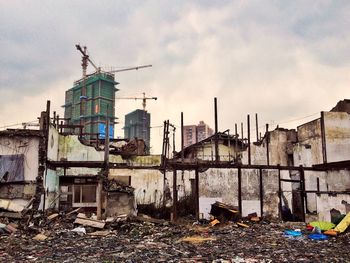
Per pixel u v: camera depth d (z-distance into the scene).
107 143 23.75
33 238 15.82
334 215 19.58
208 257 11.67
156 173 31.95
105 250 13.15
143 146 40.09
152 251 12.79
